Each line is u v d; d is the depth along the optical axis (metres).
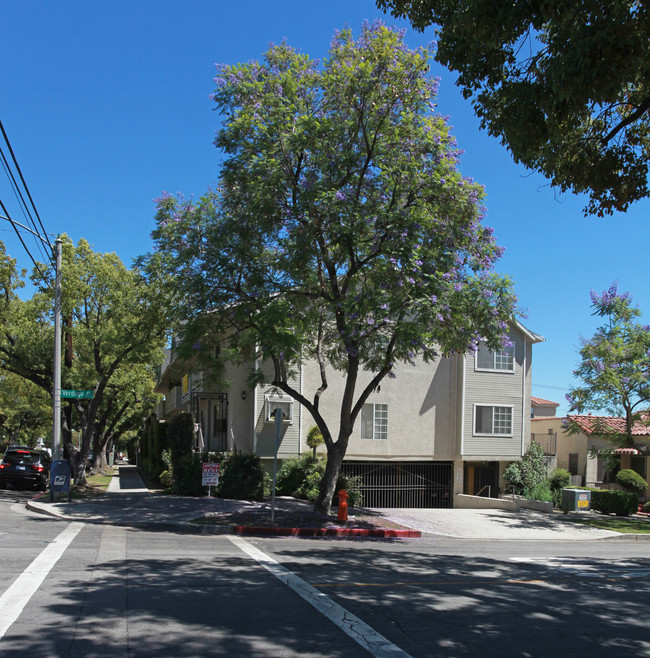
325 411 23.72
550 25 8.22
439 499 25.70
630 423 23.66
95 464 38.91
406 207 15.08
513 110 8.31
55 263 18.16
